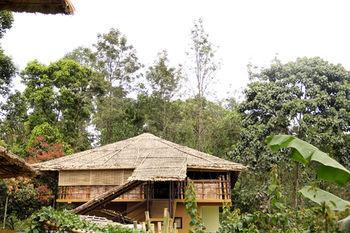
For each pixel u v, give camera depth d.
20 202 21.14
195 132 33.50
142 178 16.86
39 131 27.28
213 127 32.81
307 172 20.75
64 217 9.34
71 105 30.41
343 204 3.78
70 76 31.12
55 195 22.53
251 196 25.41
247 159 25.88
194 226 6.89
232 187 24.75
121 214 17.64
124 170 19.84
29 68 30.64
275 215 5.86
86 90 32.34
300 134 25.00
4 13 20.34
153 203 18.55
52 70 31.00
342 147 24.36
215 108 34.84
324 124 24.67
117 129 33.22
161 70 35.88
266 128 25.67
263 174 25.56
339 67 26.55
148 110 35.22
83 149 31.16
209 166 19.62
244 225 6.26
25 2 6.10
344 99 25.50
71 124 30.30
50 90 30.09
